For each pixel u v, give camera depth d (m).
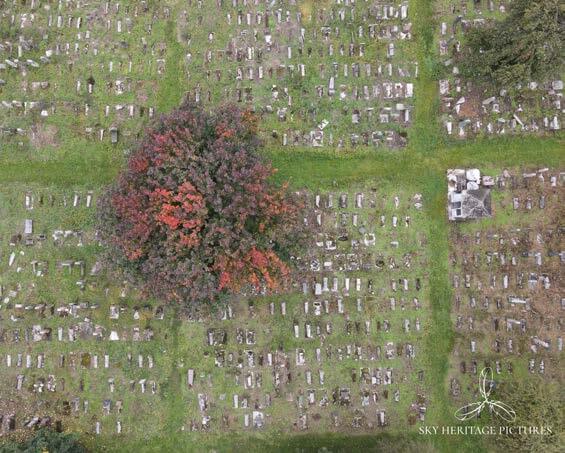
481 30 16.44
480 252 17.89
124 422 17.55
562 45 15.02
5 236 17.78
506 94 17.98
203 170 14.18
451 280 17.83
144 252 14.45
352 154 18.00
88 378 17.58
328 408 17.56
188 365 17.58
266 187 14.71
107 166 17.94
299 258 16.64
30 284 17.69
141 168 14.41
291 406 17.56
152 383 17.58
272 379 17.56
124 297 17.62
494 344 17.70
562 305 17.75
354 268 17.73
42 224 17.80
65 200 17.81
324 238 17.73
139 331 17.56
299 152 17.98
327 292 17.69
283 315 17.59
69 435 16.94
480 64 16.88
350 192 17.92
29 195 17.86
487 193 17.36
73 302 17.58
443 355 17.73
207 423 17.55
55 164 17.98
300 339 17.59
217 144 14.34
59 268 17.69
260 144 15.91
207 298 14.94
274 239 14.54
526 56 15.53
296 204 15.16
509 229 17.88
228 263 14.03
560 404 16.16
